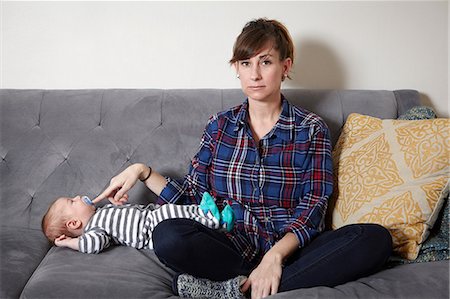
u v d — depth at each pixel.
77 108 2.07
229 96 2.08
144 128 2.04
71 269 1.58
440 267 1.55
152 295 1.46
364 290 1.43
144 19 2.24
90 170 2.03
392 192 1.69
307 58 2.29
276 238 1.76
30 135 2.06
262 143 1.83
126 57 2.26
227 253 1.58
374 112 2.10
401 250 1.64
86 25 2.24
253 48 1.73
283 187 1.79
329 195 1.77
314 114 1.89
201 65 2.27
